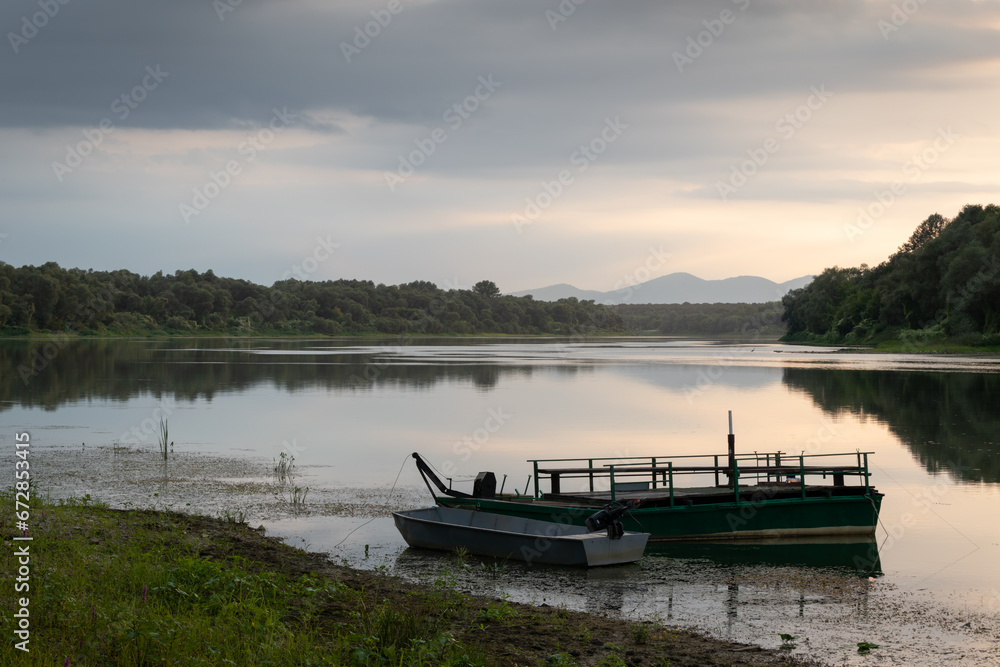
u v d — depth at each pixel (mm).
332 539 18859
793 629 13117
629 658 11320
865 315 151750
